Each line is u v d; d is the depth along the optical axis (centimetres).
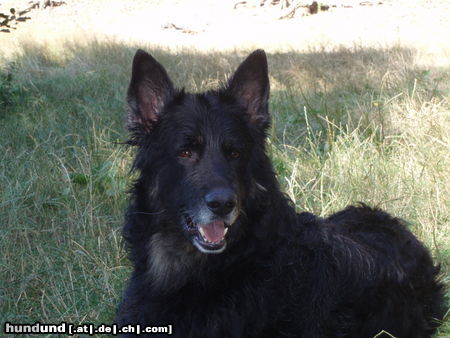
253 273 166
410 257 180
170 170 168
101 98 342
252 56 173
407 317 176
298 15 796
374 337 169
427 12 751
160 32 721
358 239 178
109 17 837
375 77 384
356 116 290
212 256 165
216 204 160
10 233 211
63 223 219
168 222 168
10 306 190
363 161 243
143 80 171
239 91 174
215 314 165
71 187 229
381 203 216
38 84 370
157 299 168
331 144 255
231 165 167
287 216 172
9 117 303
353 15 762
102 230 215
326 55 477
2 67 423
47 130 279
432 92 322
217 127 167
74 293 193
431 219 217
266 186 170
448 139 252
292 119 296
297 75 402
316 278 170
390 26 678
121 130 285
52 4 887
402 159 247
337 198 222
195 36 689
